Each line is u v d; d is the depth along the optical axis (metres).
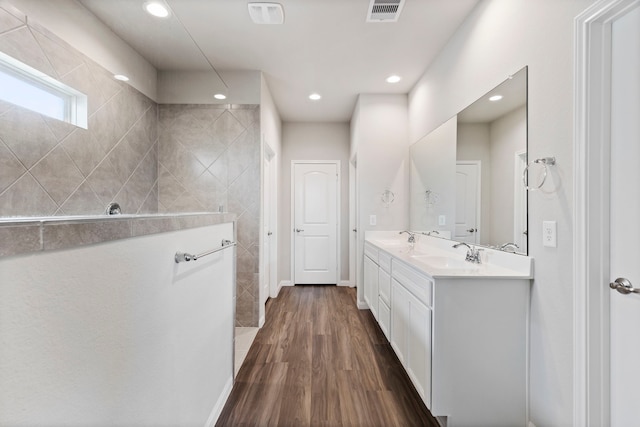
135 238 0.88
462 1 1.93
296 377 1.96
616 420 1.11
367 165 3.41
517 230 1.58
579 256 1.16
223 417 1.57
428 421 1.56
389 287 2.31
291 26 2.20
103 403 0.74
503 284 1.46
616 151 1.10
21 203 1.47
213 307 1.50
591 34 1.13
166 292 1.05
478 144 1.94
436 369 1.46
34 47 1.53
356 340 2.54
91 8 1.84
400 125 3.42
